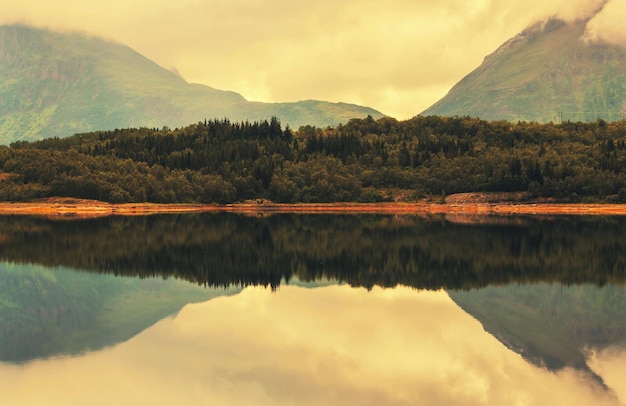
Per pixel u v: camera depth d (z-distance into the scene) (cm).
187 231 17900
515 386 5566
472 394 5362
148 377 5647
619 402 5247
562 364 6131
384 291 9412
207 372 5781
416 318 7800
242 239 15912
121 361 6069
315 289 9538
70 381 5550
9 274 10656
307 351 6425
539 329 7344
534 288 9638
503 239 15625
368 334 7056
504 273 10944
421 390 5459
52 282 10006
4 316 7788
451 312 8100
